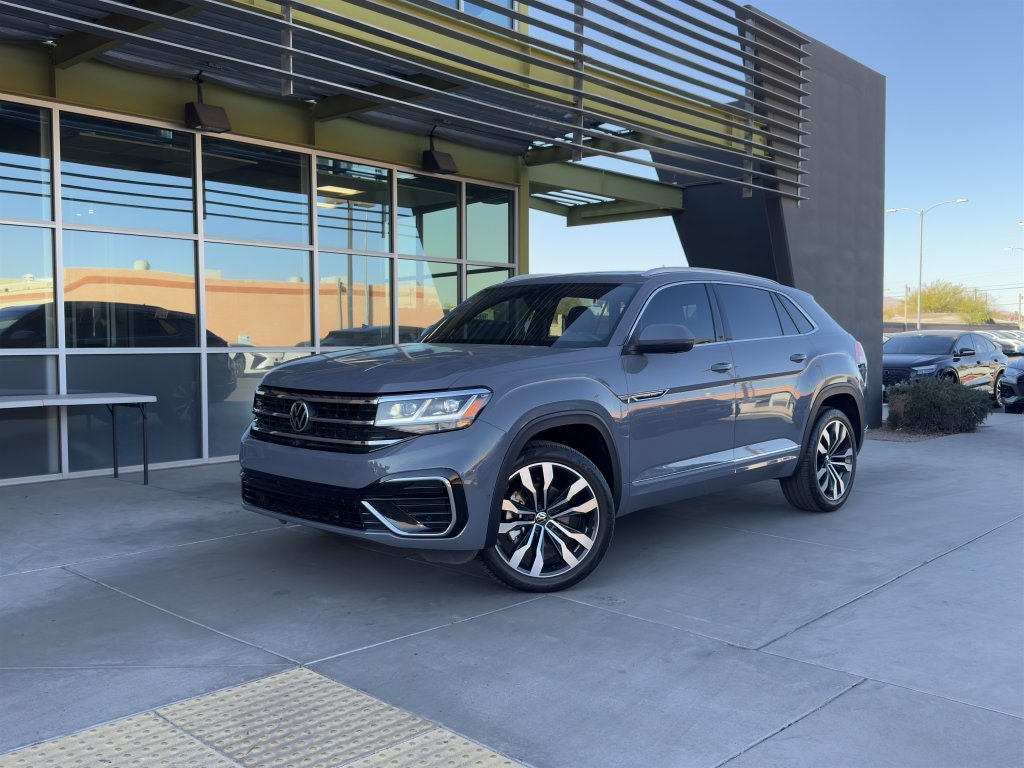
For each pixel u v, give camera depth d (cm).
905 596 466
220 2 586
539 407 453
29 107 752
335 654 379
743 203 1502
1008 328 7569
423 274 1055
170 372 850
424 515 425
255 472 478
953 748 297
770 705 330
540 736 305
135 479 791
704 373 552
